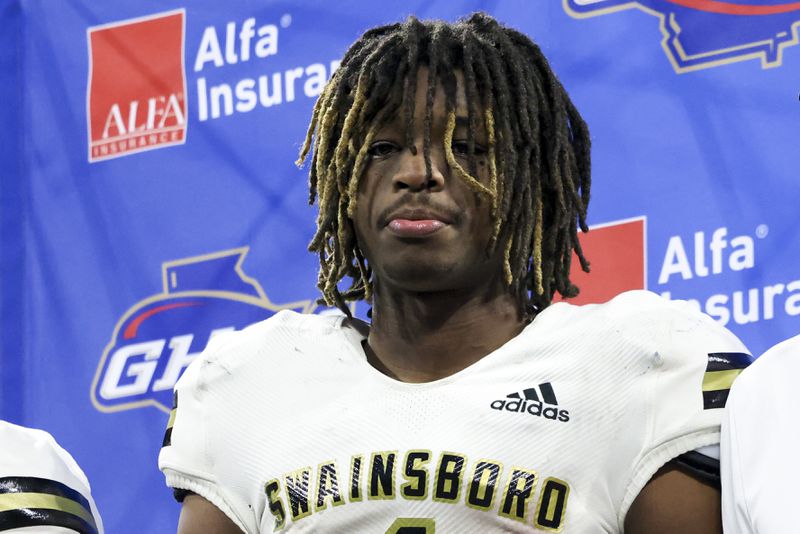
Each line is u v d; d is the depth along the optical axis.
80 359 4.39
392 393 2.90
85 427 4.36
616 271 3.98
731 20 3.95
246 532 2.96
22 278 4.48
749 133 3.91
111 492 4.31
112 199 4.45
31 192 4.51
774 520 2.63
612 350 2.88
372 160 2.99
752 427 2.75
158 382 4.32
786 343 2.85
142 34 4.48
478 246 2.97
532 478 2.76
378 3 4.29
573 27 4.09
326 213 3.10
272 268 4.28
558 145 3.11
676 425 2.81
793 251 3.84
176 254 4.37
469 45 3.01
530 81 3.10
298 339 3.07
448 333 3.02
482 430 2.81
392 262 2.94
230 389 3.03
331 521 2.81
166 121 4.43
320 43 4.32
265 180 4.32
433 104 2.95
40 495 3.05
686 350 2.88
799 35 3.89
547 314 3.00
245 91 4.37
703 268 3.90
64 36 4.56
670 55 3.99
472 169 2.96
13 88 4.57
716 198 3.91
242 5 4.39
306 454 2.88
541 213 3.09
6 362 4.45
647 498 2.81
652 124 3.99
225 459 2.98
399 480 2.78
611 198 4.00
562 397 2.83
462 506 2.76
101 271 4.42
